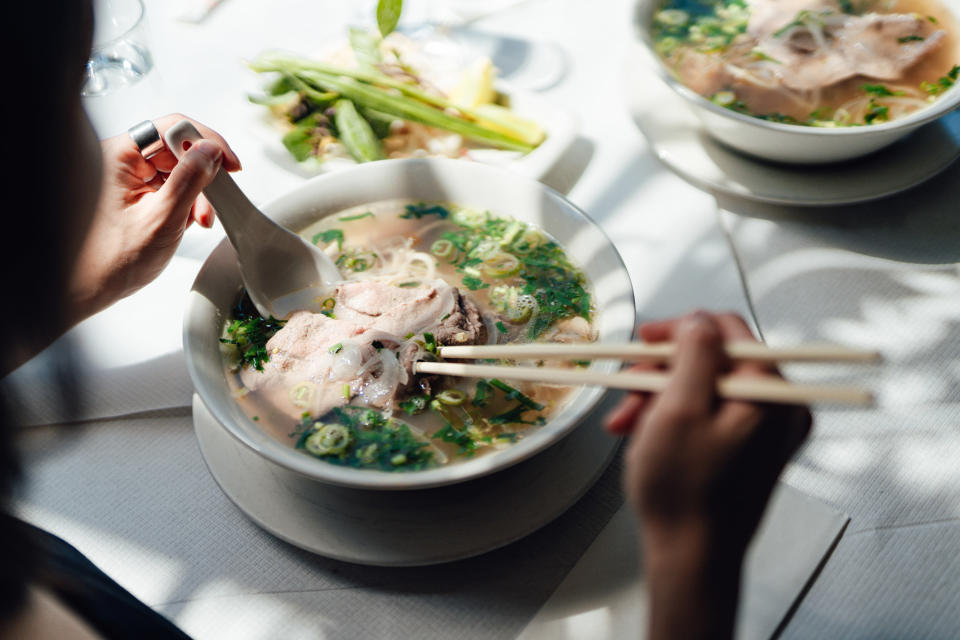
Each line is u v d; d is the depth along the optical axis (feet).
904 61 4.97
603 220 4.69
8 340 1.43
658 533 1.97
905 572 3.22
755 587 2.99
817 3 5.42
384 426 3.60
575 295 4.07
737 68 5.17
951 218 4.66
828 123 4.75
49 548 2.48
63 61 1.31
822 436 3.67
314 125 5.23
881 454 3.59
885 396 3.82
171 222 3.79
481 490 3.34
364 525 3.26
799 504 3.23
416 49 5.68
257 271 4.00
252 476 3.46
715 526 1.91
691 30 5.57
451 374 3.53
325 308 4.13
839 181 4.68
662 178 4.91
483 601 3.16
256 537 3.40
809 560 3.06
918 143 4.82
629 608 3.01
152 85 5.55
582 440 3.51
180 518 3.48
